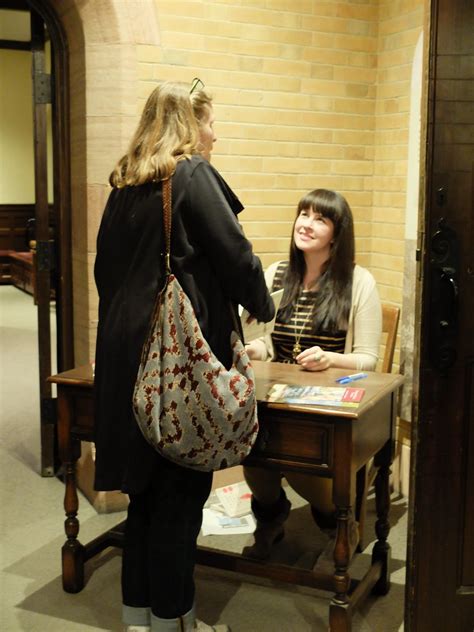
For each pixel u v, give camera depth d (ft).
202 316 7.42
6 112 40.81
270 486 10.11
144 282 7.43
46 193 12.77
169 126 7.52
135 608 8.12
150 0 11.55
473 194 7.20
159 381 7.27
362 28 13.21
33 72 12.50
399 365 12.72
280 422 7.91
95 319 12.01
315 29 12.91
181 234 7.32
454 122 7.06
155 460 7.52
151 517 7.83
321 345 10.17
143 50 11.68
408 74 12.68
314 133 13.15
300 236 10.02
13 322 28.45
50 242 12.88
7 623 8.91
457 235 7.22
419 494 7.60
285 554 10.66
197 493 7.83
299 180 13.16
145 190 7.45
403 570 10.15
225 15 12.24
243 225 12.89
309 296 10.30
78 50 11.60
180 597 7.82
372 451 8.53
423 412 7.49
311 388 8.35
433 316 7.34
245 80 12.53
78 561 9.57
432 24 6.92
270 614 9.12
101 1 11.10
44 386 13.21
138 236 7.48
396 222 13.12
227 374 7.32
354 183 13.55
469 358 7.46
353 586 9.36
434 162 7.11
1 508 12.12
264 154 12.86
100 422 7.75
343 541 7.98
